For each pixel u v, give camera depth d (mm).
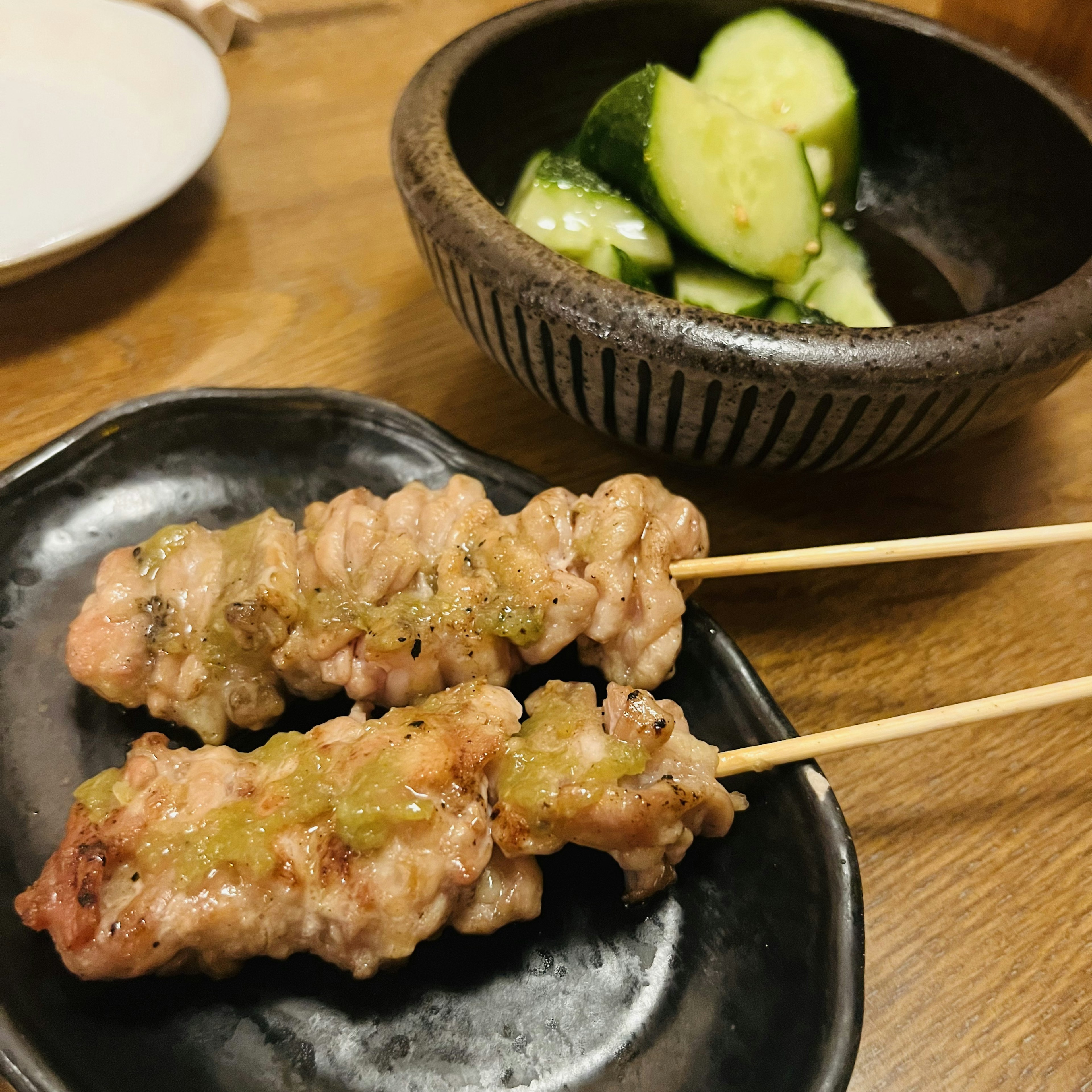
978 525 229
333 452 219
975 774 195
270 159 311
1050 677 208
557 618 180
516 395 249
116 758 181
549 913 172
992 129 236
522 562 181
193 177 276
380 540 182
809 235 219
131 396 242
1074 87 297
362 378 251
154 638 176
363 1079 157
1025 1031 169
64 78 293
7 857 169
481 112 230
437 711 171
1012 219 234
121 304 263
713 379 170
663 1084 158
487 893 163
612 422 193
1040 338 169
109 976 151
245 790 161
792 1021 162
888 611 216
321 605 178
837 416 173
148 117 285
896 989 172
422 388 250
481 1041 161
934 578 222
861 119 257
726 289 223
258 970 164
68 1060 152
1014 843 187
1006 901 181
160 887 152
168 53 286
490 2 404
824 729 199
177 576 181
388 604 179
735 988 166
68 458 205
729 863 176
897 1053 166
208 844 154
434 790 157
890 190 259
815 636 211
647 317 170
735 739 186
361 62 362
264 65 355
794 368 166
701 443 188
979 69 230
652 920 172
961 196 246
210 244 281
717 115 217
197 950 157
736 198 216
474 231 180
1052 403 254
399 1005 163
